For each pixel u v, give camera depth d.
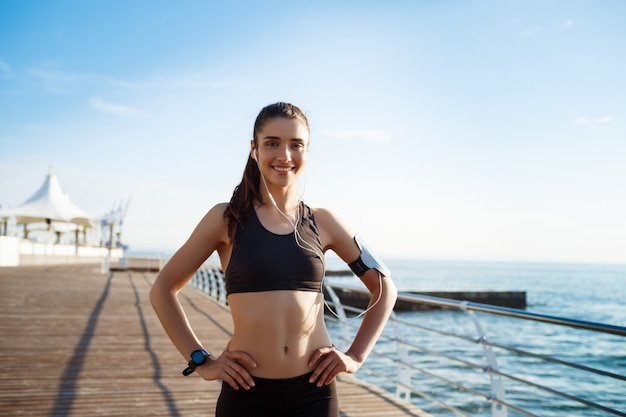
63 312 9.59
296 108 1.68
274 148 1.62
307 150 1.68
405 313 29.16
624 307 33.62
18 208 31.83
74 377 5.02
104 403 4.23
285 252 1.58
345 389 4.87
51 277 18.48
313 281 1.62
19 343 6.61
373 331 1.71
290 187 1.68
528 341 18.45
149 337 7.24
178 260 1.69
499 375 3.44
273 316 1.55
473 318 3.60
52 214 32.06
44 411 3.98
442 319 26.28
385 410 4.18
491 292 33.84
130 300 11.96
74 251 36.12
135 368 5.44
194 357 1.61
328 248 1.80
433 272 116.44
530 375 11.69
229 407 1.55
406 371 4.64
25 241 27.72
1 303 10.67
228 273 1.61
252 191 1.66
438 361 12.93
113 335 7.34
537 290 52.88
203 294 14.79
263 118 1.65
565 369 12.41
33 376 5.01
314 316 1.62
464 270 139.62
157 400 4.34
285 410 1.53
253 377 1.54
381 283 1.80
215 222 1.67
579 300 38.88
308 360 1.58
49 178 33.81
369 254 1.80
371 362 11.70
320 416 1.55
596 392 10.05
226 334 7.96
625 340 18.78
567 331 21.39
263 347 1.55
